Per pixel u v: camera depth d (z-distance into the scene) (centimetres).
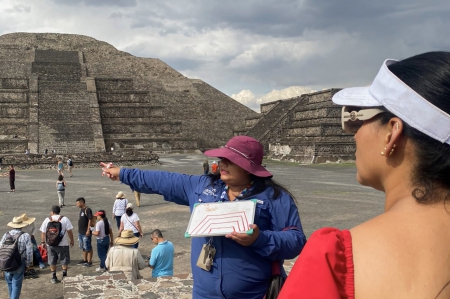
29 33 8706
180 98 7775
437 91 133
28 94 6028
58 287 986
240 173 350
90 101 6022
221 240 330
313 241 145
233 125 7456
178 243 1309
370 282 130
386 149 146
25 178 3253
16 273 850
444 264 129
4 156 4081
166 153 5753
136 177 390
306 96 5997
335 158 4516
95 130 5538
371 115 151
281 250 321
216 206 327
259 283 331
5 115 5659
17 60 7262
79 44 8650
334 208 1858
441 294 126
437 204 138
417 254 131
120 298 696
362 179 160
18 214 1812
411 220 137
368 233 139
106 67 8012
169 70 8556
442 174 135
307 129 4909
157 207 1956
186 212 1830
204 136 7119
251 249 328
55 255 1015
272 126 5797
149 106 6122
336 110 4897
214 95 8038
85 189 2605
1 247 842
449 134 132
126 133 5859
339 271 135
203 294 339
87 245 1142
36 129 5388
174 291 730
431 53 145
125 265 878
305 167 4097
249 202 324
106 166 400
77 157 4159
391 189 149
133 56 8675
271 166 4219
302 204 1959
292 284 139
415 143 139
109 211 1870
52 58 7725
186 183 385
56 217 1037
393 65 152
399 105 140
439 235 133
